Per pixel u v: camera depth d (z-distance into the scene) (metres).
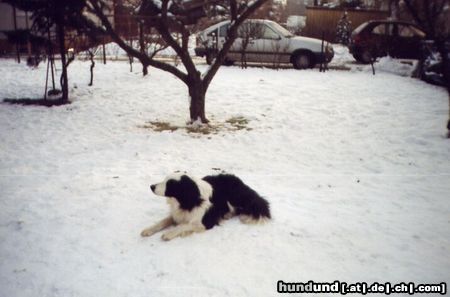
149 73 14.12
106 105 10.22
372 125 8.53
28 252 4.08
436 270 3.72
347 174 6.12
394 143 7.46
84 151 7.11
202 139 7.72
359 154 6.96
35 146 7.38
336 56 20.30
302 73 14.66
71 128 8.45
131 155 6.87
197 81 8.36
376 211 4.89
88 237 4.31
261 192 5.41
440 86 12.51
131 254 3.98
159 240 4.20
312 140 7.69
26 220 4.70
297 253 3.98
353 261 3.86
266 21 16.02
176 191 4.27
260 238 4.23
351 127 8.46
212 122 8.83
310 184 5.75
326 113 9.47
